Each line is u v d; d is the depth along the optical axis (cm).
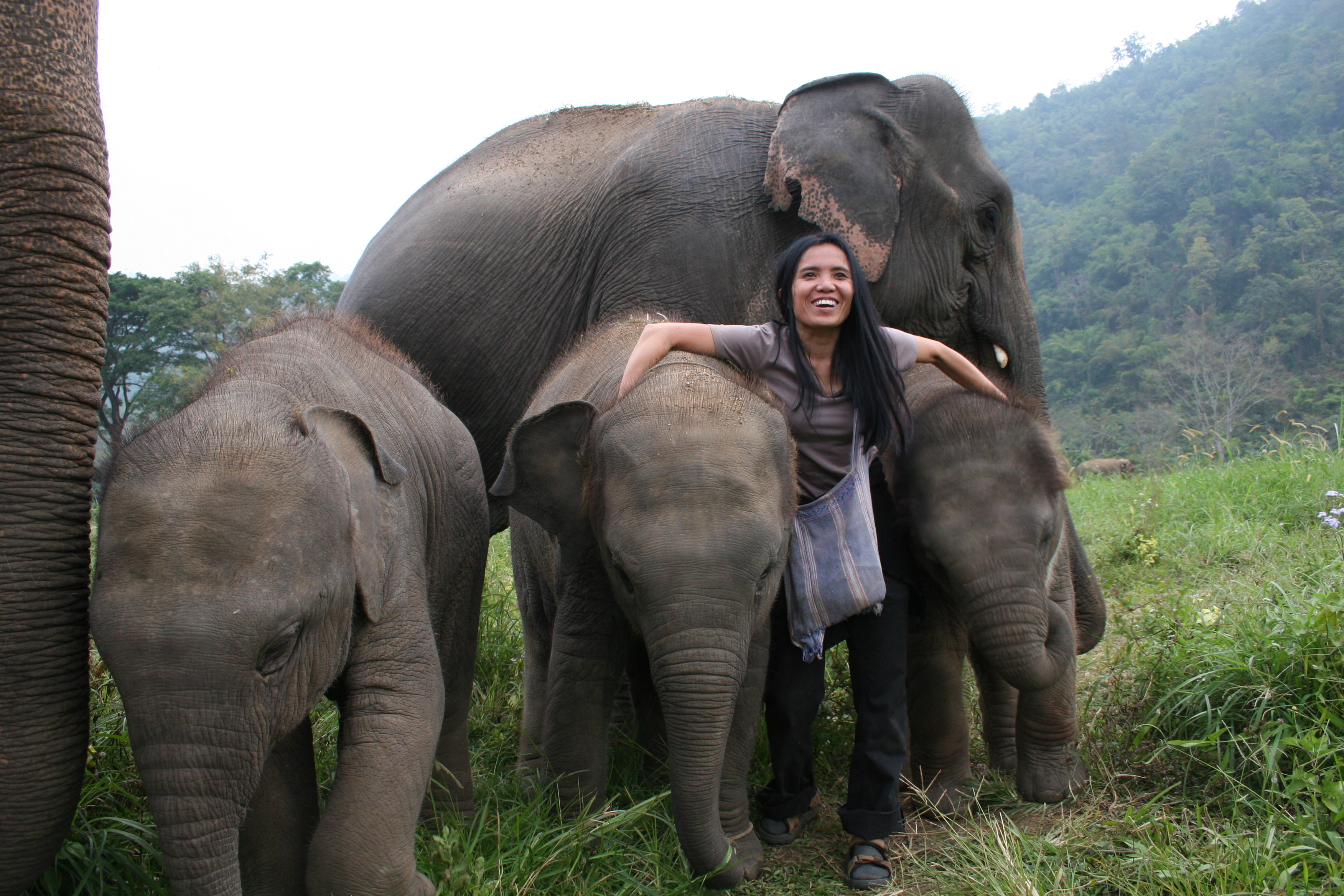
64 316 234
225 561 209
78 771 235
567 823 310
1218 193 9056
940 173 508
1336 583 415
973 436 322
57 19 236
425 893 248
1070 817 331
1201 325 7119
